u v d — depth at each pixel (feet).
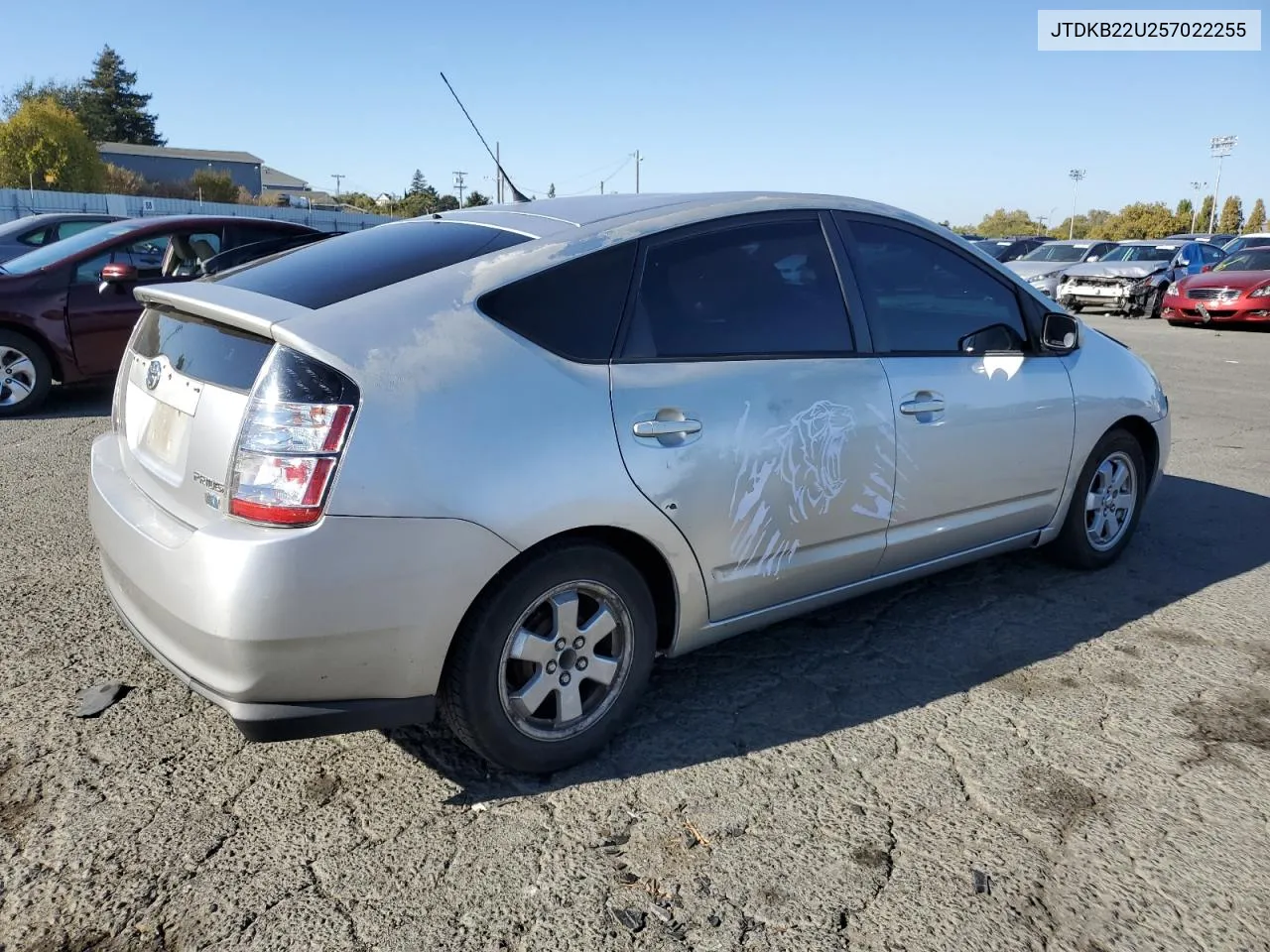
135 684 11.23
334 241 11.30
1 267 27.55
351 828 8.74
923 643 12.76
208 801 9.09
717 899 7.87
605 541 9.63
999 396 12.78
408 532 8.17
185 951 7.26
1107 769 9.82
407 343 8.51
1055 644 12.76
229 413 8.35
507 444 8.64
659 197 11.43
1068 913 7.77
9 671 11.43
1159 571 15.52
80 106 287.89
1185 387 34.55
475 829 8.75
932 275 12.64
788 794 9.32
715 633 10.66
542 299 9.37
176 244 26.48
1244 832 8.82
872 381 11.39
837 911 7.75
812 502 10.85
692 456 9.77
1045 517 14.14
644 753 10.04
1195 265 71.67
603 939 7.43
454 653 8.79
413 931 7.49
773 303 10.92
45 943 7.30
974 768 9.81
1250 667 12.13
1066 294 70.54
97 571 14.56
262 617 7.81
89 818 8.78
